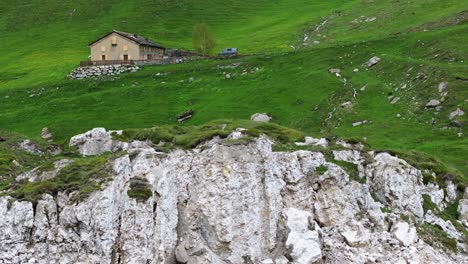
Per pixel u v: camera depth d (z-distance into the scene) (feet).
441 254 121.19
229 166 112.57
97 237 97.96
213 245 108.88
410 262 111.96
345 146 138.82
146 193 104.53
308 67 313.12
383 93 262.47
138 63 359.25
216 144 115.03
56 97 313.53
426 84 256.11
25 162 125.29
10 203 98.78
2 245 96.73
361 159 136.05
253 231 110.32
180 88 307.99
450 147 202.59
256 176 114.73
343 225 117.50
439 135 217.15
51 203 99.50
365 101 257.96
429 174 145.28
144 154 110.93
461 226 135.85
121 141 127.24
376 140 213.05
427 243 122.83
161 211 105.91
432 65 272.31
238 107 271.08
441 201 142.72
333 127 236.43
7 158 120.88
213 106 274.36
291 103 269.44
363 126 232.32
